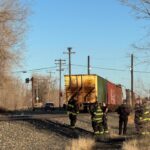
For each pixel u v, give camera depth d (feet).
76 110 118.42
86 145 88.12
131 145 83.46
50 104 301.22
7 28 129.18
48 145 88.02
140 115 90.12
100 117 111.04
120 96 229.04
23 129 101.55
